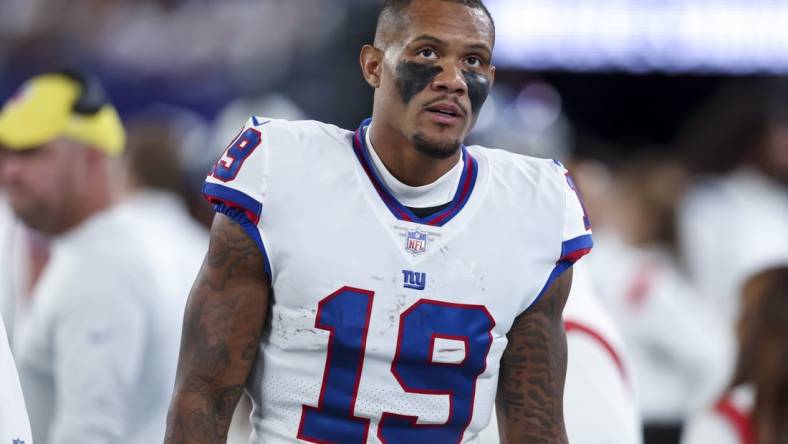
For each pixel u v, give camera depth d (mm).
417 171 9133
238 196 8961
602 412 10930
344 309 8961
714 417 13422
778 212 25078
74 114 13766
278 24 35062
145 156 19609
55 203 13719
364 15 33844
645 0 33750
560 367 9664
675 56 33844
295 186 9047
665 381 19562
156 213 18422
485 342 9211
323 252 8969
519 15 33812
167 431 9242
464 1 9086
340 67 33469
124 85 34875
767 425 13070
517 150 15602
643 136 36156
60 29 35844
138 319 13344
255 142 9180
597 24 33750
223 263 9062
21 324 15117
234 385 9180
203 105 34344
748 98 26297
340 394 9047
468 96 9016
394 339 9000
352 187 9148
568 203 9555
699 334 19578
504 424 9766
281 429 9172
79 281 13273
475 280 9164
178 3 36344
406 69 8953
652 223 21062
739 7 33594
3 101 34594
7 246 15617
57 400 13430
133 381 13320
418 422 9148
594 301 11750
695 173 26047
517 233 9328
